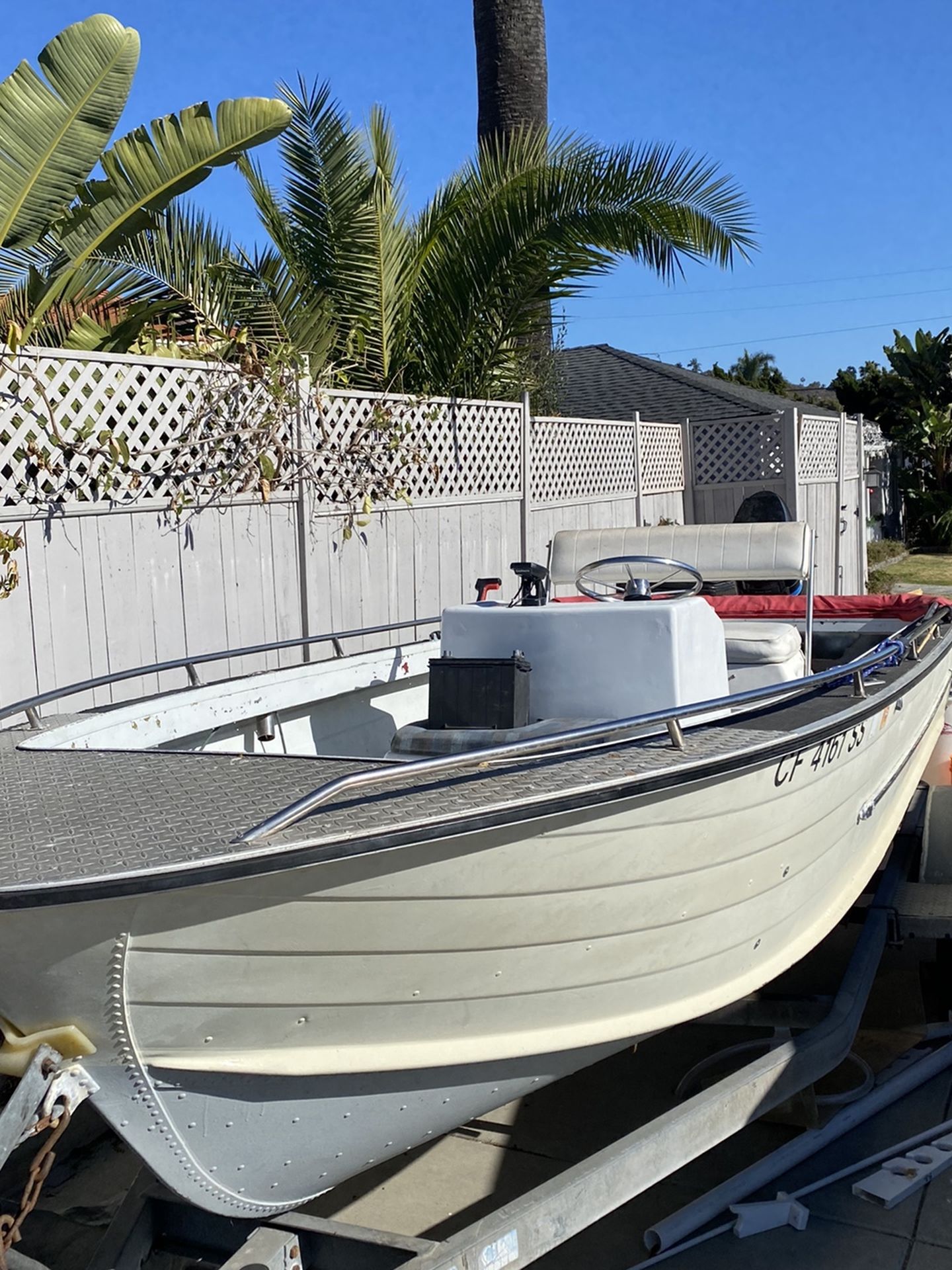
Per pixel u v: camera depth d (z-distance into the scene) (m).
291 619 6.90
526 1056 2.76
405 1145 2.82
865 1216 3.05
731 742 2.82
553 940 2.65
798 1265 2.86
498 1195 3.28
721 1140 2.96
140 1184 2.71
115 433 5.74
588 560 5.13
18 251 6.46
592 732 2.56
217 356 6.82
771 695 2.99
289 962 2.36
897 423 30.72
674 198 9.12
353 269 9.04
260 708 3.89
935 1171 3.19
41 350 5.31
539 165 9.41
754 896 3.12
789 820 3.12
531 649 3.38
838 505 15.19
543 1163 3.45
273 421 6.56
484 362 9.92
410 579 7.96
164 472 6.00
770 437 12.95
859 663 3.49
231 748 3.88
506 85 11.79
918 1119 3.50
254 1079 2.45
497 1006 2.67
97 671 5.65
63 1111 2.32
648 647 3.24
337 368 9.05
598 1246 3.06
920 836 4.81
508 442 9.12
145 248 8.03
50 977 2.26
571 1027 2.83
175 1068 2.37
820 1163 3.29
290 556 6.87
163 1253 2.73
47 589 5.39
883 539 28.03
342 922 2.36
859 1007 3.49
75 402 5.57
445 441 8.32
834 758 3.29
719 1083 3.05
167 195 6.68
